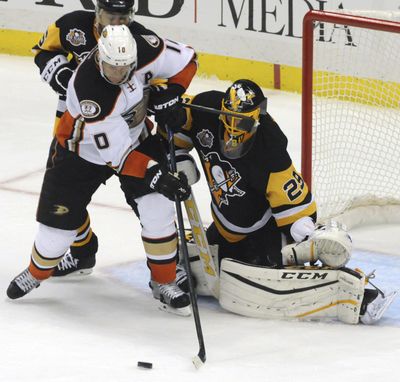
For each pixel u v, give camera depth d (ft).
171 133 44.42
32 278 47.11
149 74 43.32
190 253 47.93
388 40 74.54
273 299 45.24
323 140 66.03
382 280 52.13
